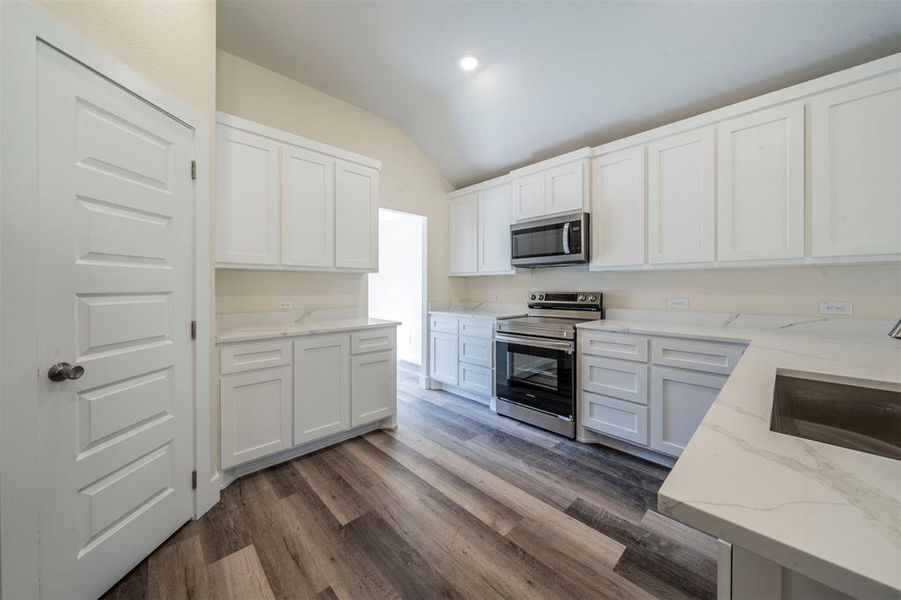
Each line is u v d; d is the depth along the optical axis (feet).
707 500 1.48
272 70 8.70
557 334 8.64
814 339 5.90
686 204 7.47
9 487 3.31
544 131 9.84
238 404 6.59
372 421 8.72
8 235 3.29
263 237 7.42
